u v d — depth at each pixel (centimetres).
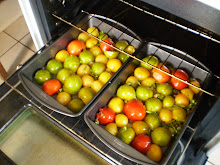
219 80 105
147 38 121
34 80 114
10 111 118
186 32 123
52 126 114
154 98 107
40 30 121
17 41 185
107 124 103
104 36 122
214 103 94
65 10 121
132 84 112
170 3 84
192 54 120
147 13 121
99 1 131
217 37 106
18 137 112
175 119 105
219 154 118
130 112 103
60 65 116
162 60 118
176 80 109
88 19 125
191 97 108
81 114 104
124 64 110
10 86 119
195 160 118
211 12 77
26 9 110
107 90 103
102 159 106
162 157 98
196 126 107
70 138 112
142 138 98
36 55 121
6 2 156
